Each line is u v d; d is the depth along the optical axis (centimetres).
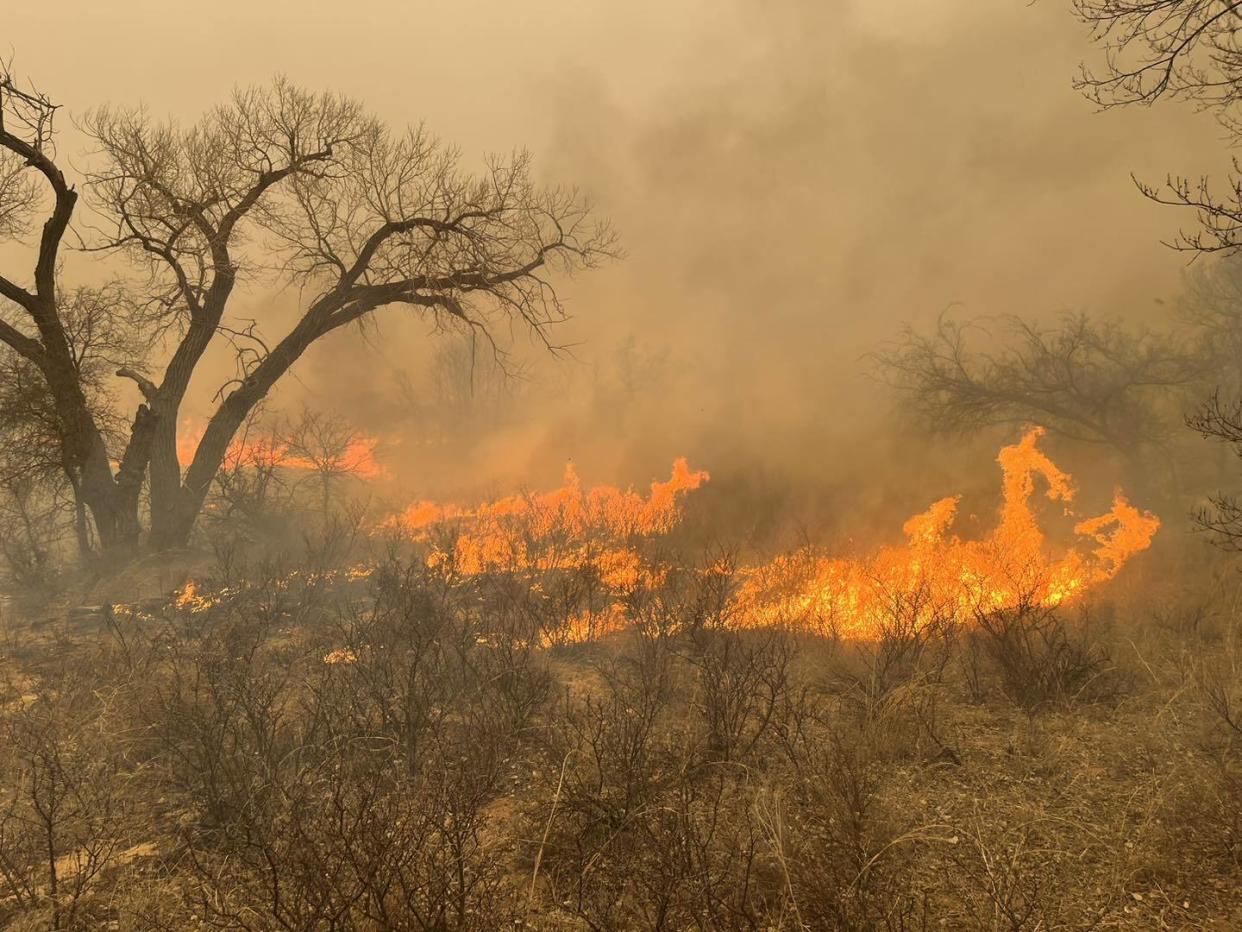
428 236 1544
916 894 337
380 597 891
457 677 606
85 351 1367
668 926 315
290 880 336
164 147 1416
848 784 399
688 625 730
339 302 1521
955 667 640
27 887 348
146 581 1154
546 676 600
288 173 1470
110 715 545
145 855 387
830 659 660
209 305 1436
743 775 453
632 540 1246
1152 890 338
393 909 308
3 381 1265
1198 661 625
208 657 631
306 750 477
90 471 1305
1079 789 436
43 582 1234
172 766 472
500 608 812
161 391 1390
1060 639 681
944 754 485
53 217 1235
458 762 460
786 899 319
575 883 353
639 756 442
